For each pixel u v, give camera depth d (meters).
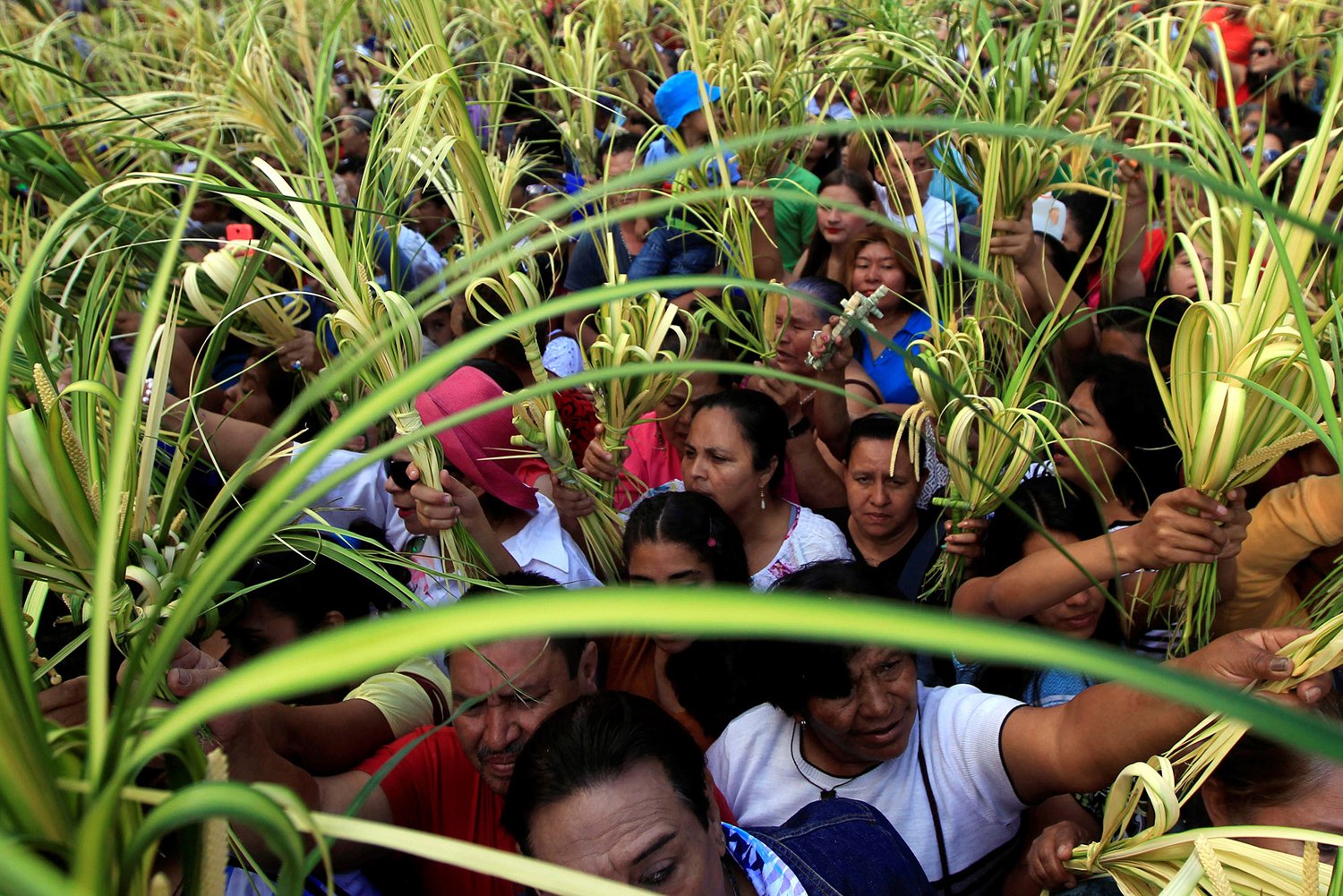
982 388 2.84
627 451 2.87
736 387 3.05
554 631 0.36
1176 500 1.85
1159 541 1.89
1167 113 3.58
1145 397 2.43
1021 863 1.95
